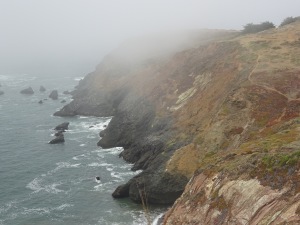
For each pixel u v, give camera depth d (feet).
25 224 156.66
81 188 188.24
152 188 167.53
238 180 101.30
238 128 165.68
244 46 240.73
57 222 157.38
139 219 155.63
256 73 193.77
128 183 176.65
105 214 161.48
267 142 118.52
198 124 198.49
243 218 91.76
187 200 116.47
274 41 240.12
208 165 122.83
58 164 221.66
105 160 225.56
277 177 92.99
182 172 168.96
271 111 161.89
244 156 112.78
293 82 177.27
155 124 236.02
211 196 106.32
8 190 188.85
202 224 102.68
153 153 205.77
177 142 195.31
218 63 237.04
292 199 84.84
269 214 86.48
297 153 94.43
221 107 181.98
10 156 236.63
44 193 184.65
